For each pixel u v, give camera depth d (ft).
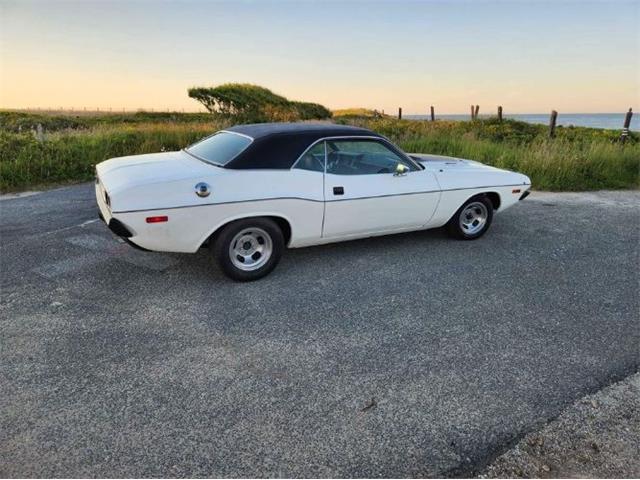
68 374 9.71
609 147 38.52
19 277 14.47
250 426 8.32
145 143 41.09
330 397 9.15
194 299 13.21
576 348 11.15
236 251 14.11
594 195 29.68
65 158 33.24
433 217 17.61
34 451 7.66
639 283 15.16
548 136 51.13
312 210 14.66
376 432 8.23
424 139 45.85
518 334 11.74
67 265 15.47
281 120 70.95
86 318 12.04
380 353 10.73
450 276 15.33
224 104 73.51
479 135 52.95
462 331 11.82
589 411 8.92
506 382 9.75
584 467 7.63
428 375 9.93
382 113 103.19
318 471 7.38
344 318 12.34
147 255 16.44
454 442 8.05
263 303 13.08
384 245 18.24
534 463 7.66
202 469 7.36
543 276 15.55
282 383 9.55
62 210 22.98
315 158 14.80
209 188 12.97
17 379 9.51
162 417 8.50
